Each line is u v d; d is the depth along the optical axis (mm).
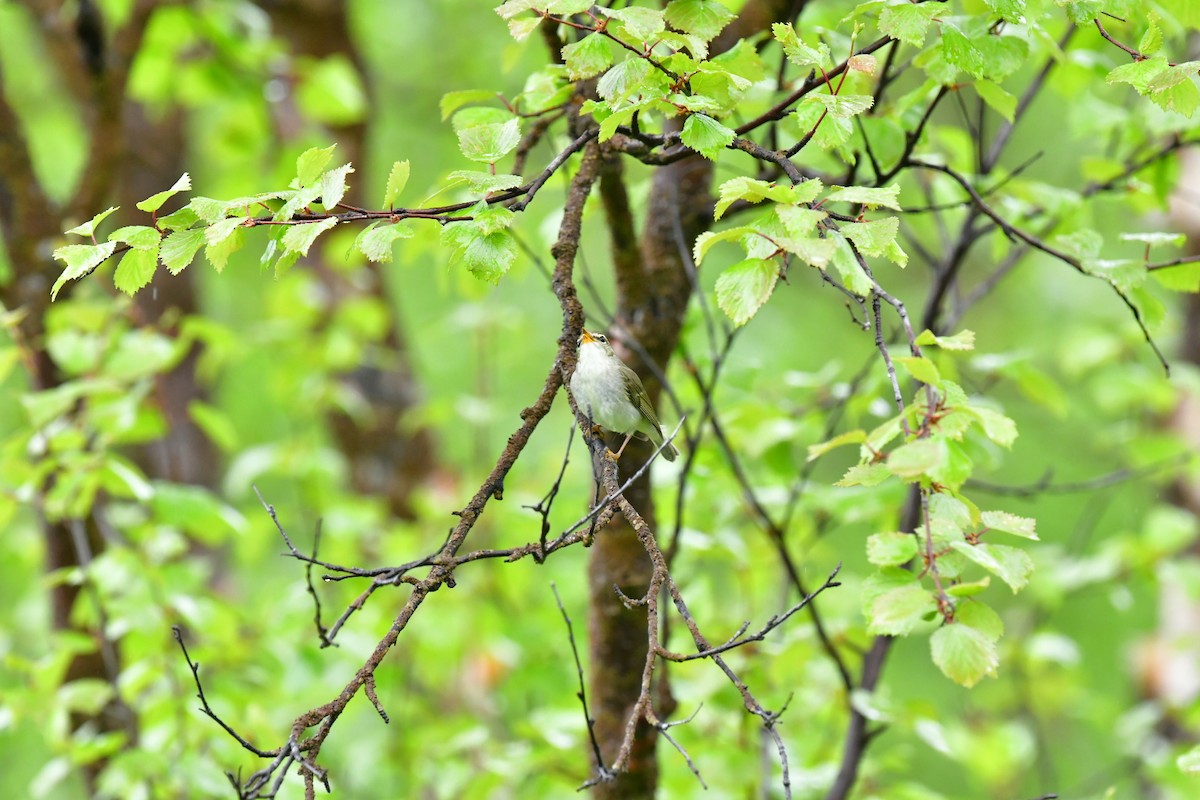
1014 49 6578
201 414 11625
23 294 11000
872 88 9047
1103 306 18406
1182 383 13148
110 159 11711
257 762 10008
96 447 10180
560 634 13125
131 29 11953
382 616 12914
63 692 9828
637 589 8672
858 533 21828
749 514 11172
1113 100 11758
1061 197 9336
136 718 10828
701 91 5668
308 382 15461
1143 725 13164
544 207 17672
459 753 11977
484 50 19062
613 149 6129
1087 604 20875
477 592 13828
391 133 22922
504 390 21828
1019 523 4875
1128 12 5855
